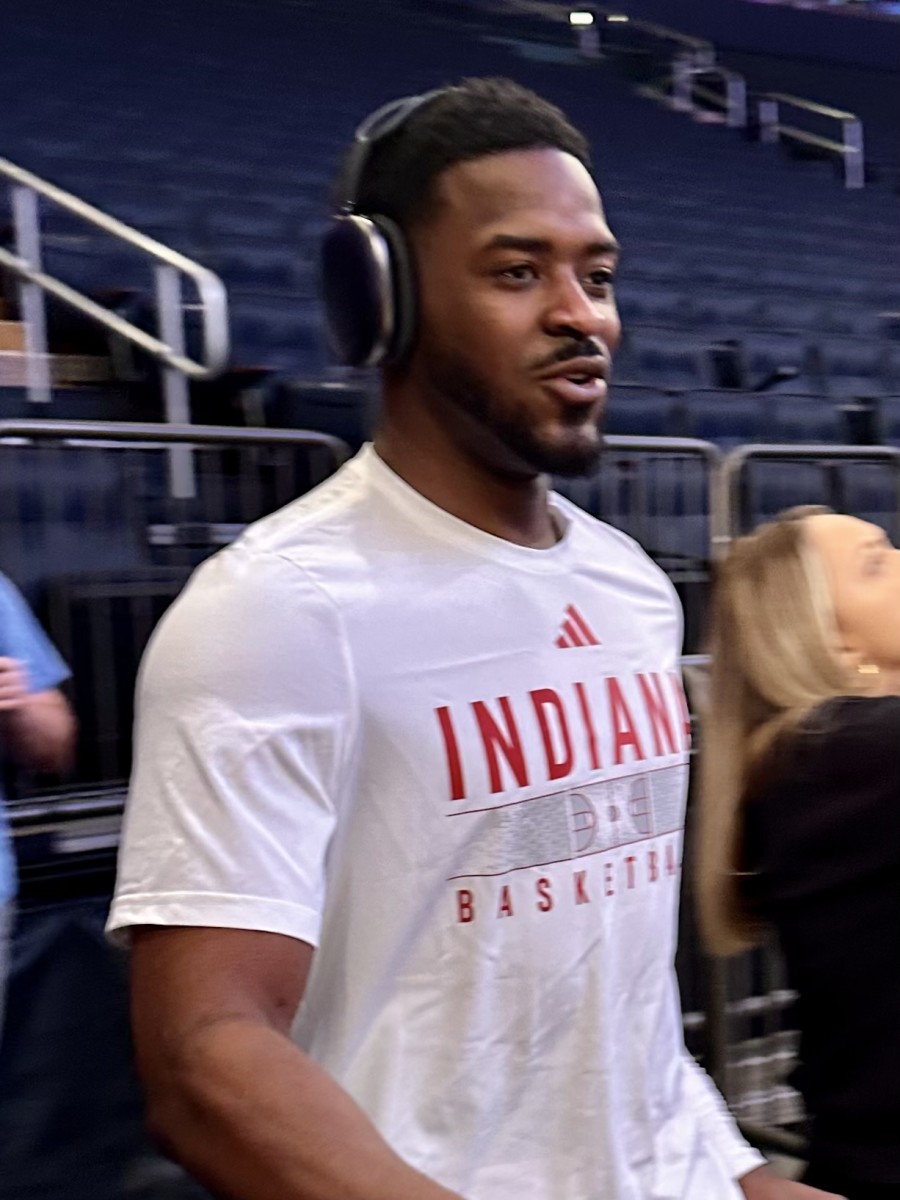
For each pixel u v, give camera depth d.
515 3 10.41
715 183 9.05
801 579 1.36
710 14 11.04
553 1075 0.84
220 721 0.71
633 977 0.89
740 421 4.71
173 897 0.69
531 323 0.79
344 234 0.83
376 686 0.77
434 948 0.80
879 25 11.66
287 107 8.02
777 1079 2.59
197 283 3.34
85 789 2.72
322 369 4.34
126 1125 2.10
